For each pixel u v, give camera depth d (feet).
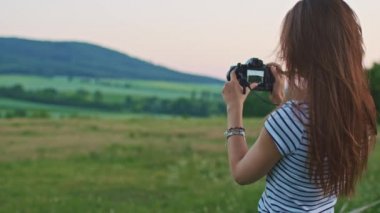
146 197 50.57
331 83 9.50
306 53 9.66
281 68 10.49
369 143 10.06
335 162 9.57
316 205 9.90
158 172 64.75
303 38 9.70
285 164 9.80
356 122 9.62
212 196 47.67
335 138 9.46
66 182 57.93
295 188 9.79
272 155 9.76
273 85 10.52
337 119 9.46
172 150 81.00
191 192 51.39
